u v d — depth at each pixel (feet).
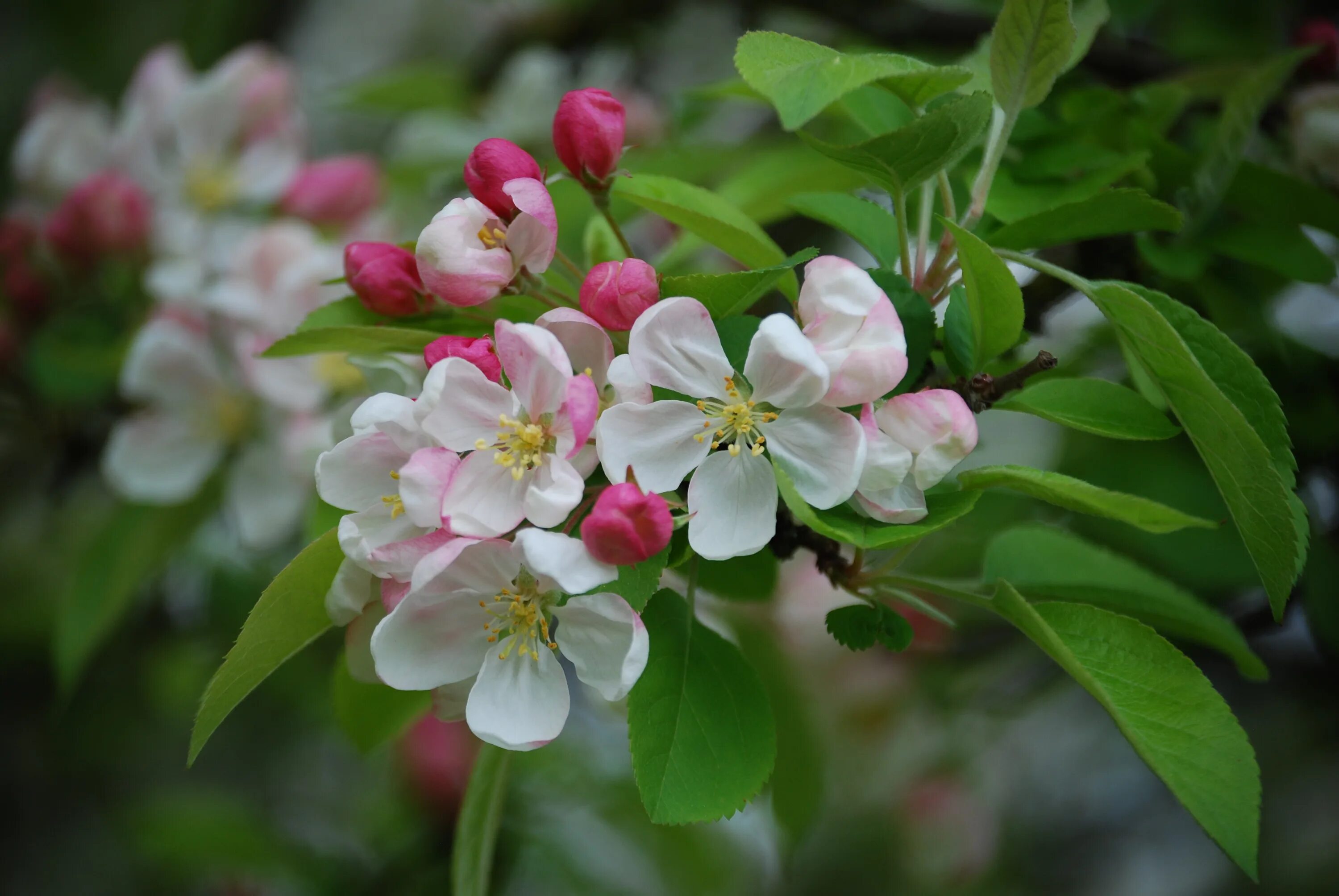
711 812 1.55
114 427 2.35
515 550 1.51
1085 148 1.77
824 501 1.53
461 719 1.57
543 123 2.83
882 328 1.52
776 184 1.86
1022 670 2.65
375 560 1.51
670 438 1.53
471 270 1.58
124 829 2.94
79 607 2.10
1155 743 1.52
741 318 1.57
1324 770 2.91
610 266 1.55
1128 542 1.94
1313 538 1.98
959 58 2.12
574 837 2.54
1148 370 1.57
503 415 1.52
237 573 2.73
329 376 2.08
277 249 2.09
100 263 2.23
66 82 3.00
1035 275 1.80
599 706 2.44
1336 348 2.20
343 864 2.57
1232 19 2.32
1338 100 1.93
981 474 1.53
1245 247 1.80
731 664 1.60
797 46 1.52
